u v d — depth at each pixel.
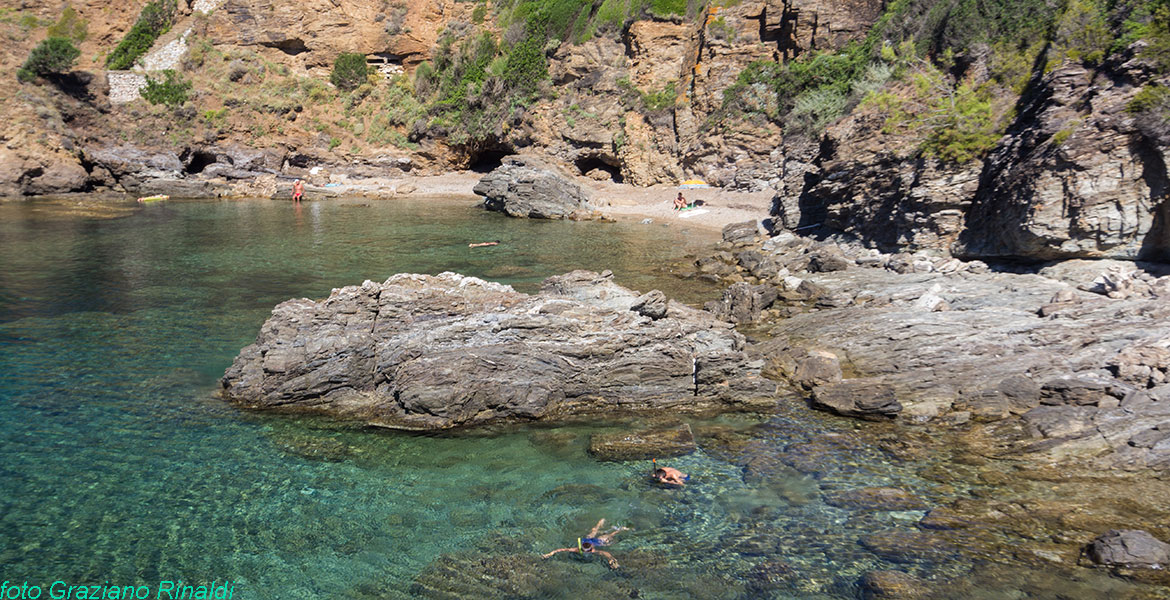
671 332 15.00
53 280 23.66
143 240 31.14
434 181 53.88
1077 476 11.37
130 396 14.62
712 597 8.87
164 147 51.31
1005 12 30.78
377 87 58.25
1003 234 21.78
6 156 44.66
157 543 9.92
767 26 45.53
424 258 27.92
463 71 56.09
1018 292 19.05
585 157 51.12
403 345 14.31
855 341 16.81
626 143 49.06
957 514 10.42
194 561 9.55
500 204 41.75
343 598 8.92
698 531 10.27
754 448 12.71
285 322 15.04
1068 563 9.22
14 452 12.27
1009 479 11.38
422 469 12.09
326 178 52.56
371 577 9.33
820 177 30.19
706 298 22.17
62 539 9.95
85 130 50.03
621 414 14.34
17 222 35.50
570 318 15.06
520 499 11.16
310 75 58.03
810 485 11.40
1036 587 8.78
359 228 35.22
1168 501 10.54
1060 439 12.30
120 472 11.73
